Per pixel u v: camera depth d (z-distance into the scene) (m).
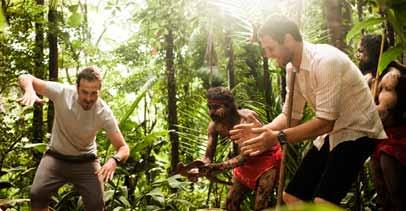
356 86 2.88
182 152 7.11
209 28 6.00
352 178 2.96
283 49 2.86
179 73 7.55
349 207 4.81
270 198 4.32
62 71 8.80
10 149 6.61
